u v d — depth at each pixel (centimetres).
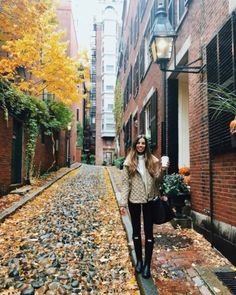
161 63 668
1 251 545
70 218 786
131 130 1988
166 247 546
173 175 721
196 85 680
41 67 1329
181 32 834
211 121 571
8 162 1123
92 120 5844
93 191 1269
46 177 1669
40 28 1217
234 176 482
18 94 1184
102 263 489
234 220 477
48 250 548
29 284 415
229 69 508
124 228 671
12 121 1170
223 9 548
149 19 1367
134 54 1875
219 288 381
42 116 1513
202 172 629
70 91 1444
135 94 1795
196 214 657
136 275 425
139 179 423
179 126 960
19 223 740
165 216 423
